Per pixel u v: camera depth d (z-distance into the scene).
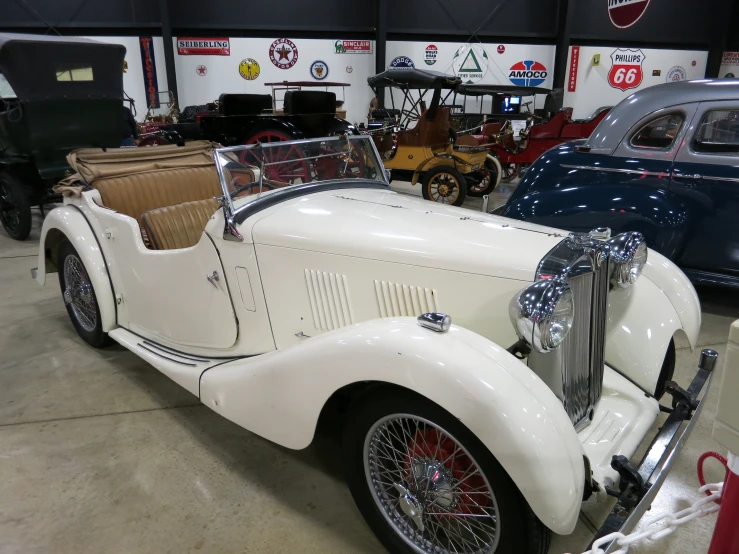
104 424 2.58
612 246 2.05
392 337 1.56
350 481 1.80
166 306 2.64
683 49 14.00
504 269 1.79
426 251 1.91
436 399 1.44
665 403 2.69
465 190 7.68
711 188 3.64
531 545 1.45
